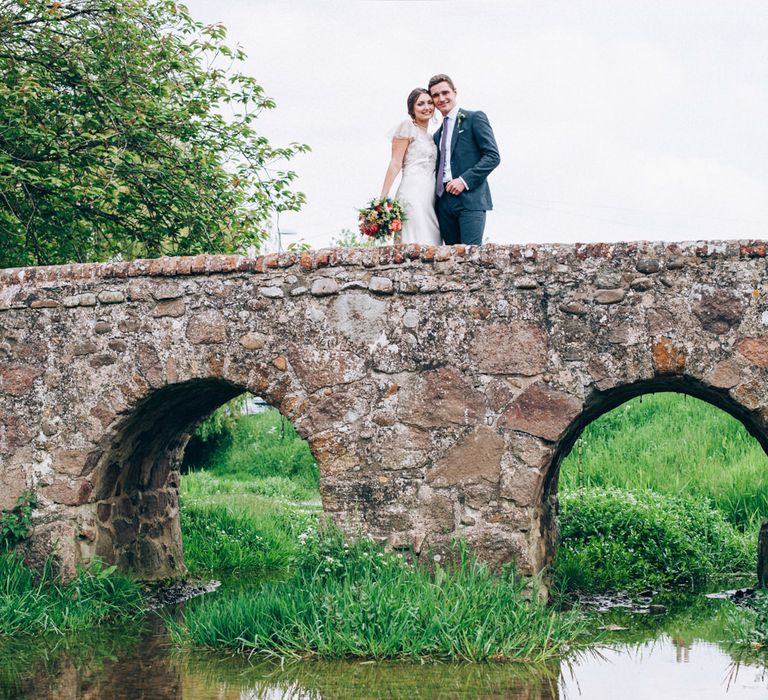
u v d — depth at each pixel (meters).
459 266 7.33
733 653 6.68
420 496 7.30
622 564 9.62
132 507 9.03
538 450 7.11
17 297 8.30
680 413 18.11
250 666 6.30
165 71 13.23
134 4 12.88
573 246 7.14
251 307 7.76
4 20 12.30
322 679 5.93
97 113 12.55
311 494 19.38
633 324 7.00
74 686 5.93
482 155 8.09
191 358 7.87
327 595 6.70
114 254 13.96
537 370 7.15
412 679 5.90
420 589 6.77
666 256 6.98
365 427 7.45
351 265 7.56
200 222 12.85
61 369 8.17
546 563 8.15
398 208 7.96
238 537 11.43
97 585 8.01
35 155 12.20
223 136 13.58
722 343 6.88
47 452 8.16
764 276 6.86
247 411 29.72
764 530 8.67
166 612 8.20
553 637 6.76
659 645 6.93
